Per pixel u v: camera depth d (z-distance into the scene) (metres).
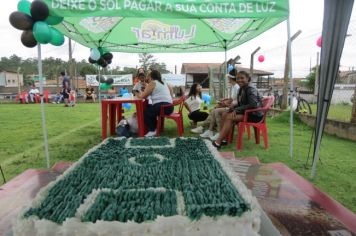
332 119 5.67
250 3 3.31
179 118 5.25
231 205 1.20
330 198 2.26
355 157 3.94
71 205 1.25
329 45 2.91
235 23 5.84
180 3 3.23
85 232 1.12
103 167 1.82
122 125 5.51
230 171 1.75
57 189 1.46
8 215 1.94
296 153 4.14
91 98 16.78
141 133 5.10
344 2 2.79
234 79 5.55
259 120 4.42
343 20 2.81
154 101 5.25
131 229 1.12
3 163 3.72
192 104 6.27
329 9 2.88
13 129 6.49
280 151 4.25
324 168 3.46
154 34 6.95
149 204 1.26
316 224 1.84
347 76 8.13
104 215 1.16
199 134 5.57
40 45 3.29
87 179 1.60
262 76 18.72
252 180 2.66
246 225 1.17
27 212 1.22
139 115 5.04
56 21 3.25
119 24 6.39
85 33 6.04
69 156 4.02
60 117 8.83
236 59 10.91
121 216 1.15
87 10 3.11
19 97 16.73
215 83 15.89
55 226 1.13
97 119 8.31
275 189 2.44
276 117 7.29
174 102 5.43
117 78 19.42
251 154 4.09
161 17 3.23
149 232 1.13
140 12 3.18
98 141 5.05
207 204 1.23
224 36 7.05
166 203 1.27
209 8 3.27
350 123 5.12
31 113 10.08
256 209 1.24
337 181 3.03
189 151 2.24
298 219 1.91
